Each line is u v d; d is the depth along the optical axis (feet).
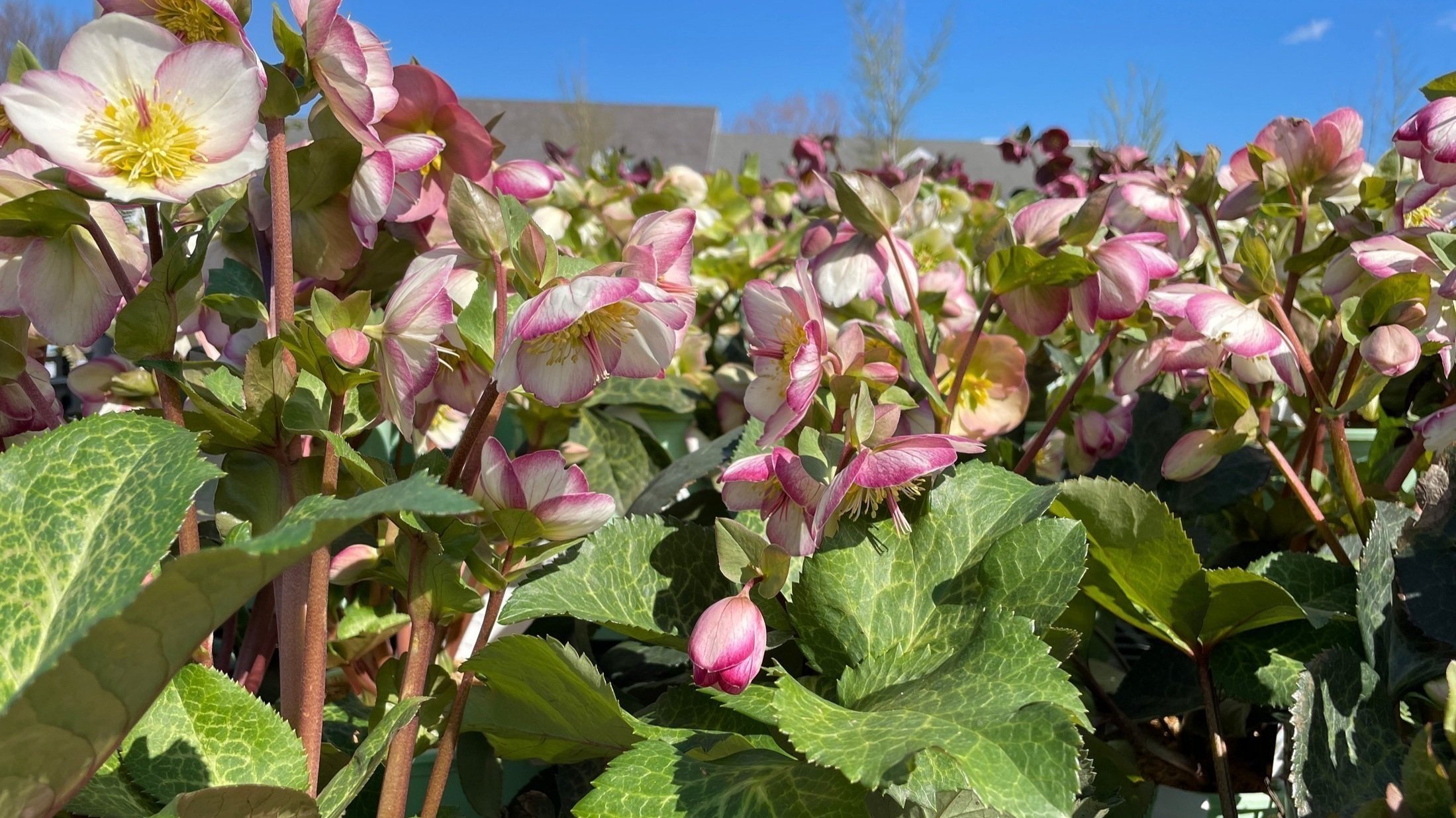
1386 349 3.48
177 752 2.69
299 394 2.91
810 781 2.73
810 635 3.32
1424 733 2.53
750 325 3.40
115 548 2.22
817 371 2.99
